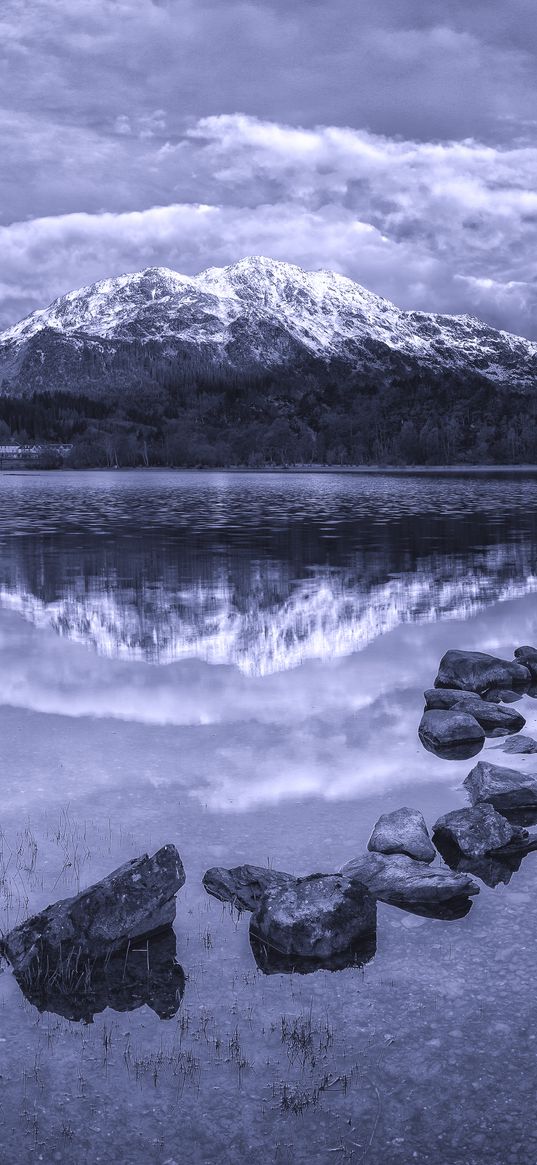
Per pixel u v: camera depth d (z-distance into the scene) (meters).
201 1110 4.61
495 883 7.09
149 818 8.26
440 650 15.88
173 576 26.38
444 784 9.29
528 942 6.14
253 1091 4.73
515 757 10.18
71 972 5.78
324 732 11.09
